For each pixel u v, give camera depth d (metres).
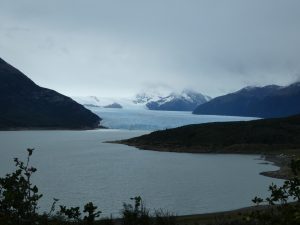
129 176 95.81
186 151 163.00
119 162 126.38
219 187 79.00
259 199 12.09
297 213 9.70
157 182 86.19
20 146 178.75
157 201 64.75
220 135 177.50
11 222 10.81
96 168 111.00
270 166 115.56
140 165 118.69
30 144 190.25
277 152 152.88
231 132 180.00
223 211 53.84
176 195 70.31
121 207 58.09
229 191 74.19
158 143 178.38
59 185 81.38
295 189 10.84
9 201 10.82
